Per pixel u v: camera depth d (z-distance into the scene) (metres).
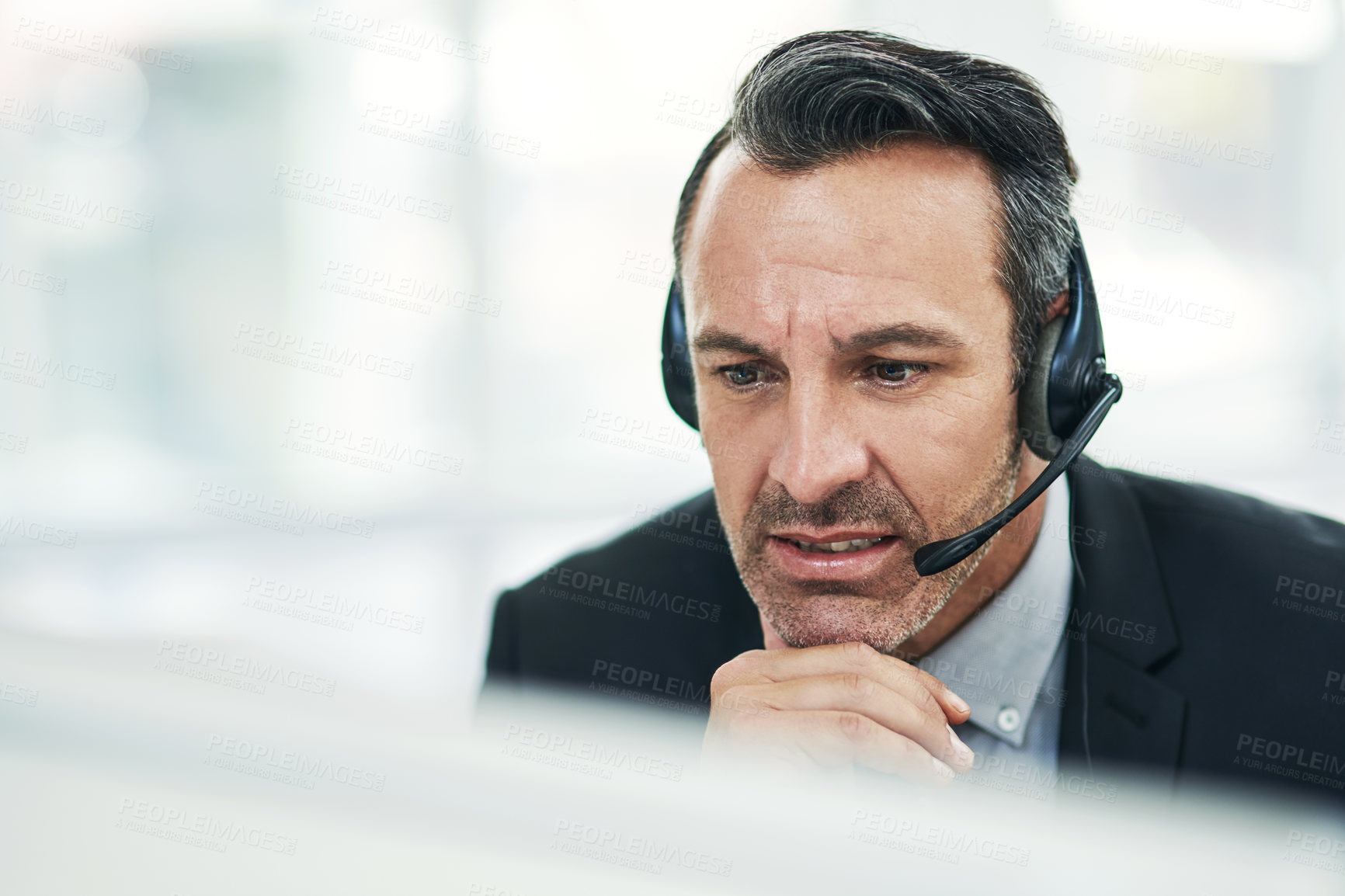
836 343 0.79
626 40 3.03
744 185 0.80
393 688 2.15
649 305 3.25
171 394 3.17
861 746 0.77
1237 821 0.85
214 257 3.15
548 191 3.19
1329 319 3.33
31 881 0.41
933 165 0.78
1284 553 0.99
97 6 2.98
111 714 0.47
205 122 3.08
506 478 3.27
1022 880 0.72
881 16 2.75
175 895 0.41
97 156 3.04
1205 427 3.25
